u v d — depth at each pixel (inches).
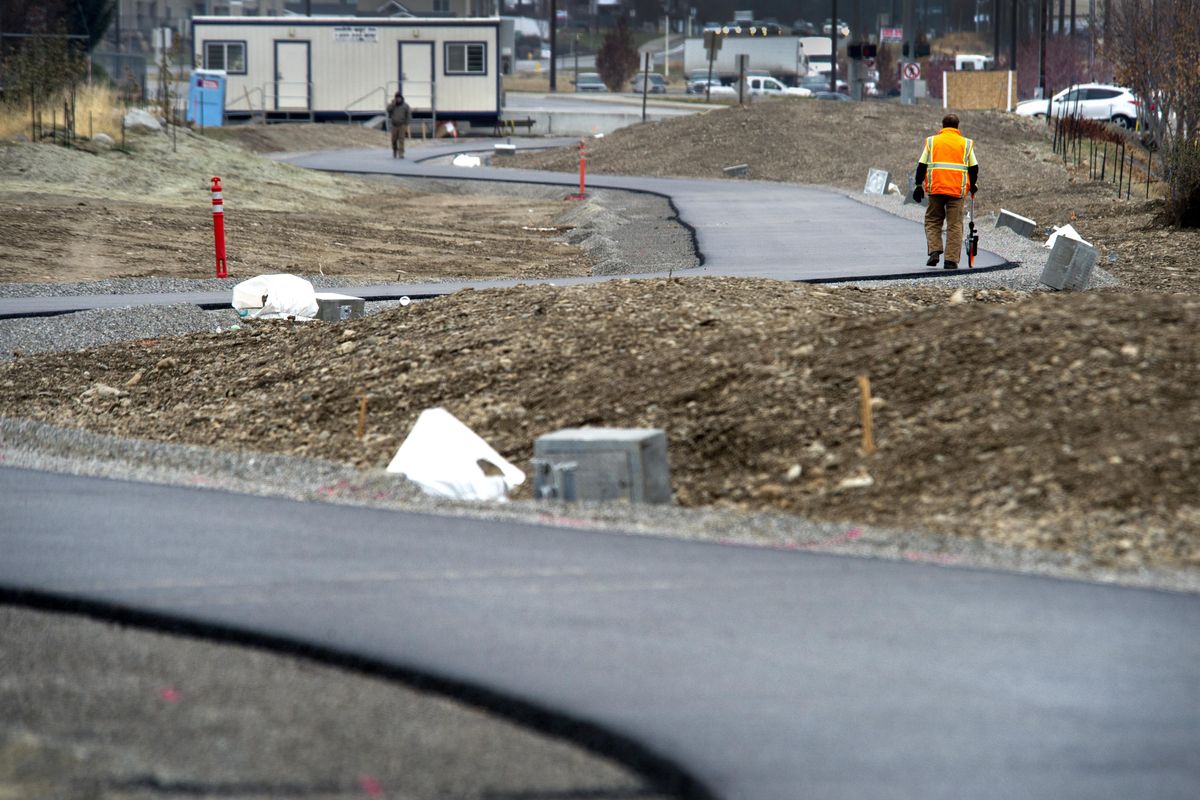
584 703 808.3
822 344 1621.6
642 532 1191.6
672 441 1480.1
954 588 1013.8
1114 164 5482.3
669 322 1867.6
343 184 5910.4
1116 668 855.1
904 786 702.5
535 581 1047.0
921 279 2819.9
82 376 2039.9
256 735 763.4
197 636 938.7
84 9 7628.0
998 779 709.9
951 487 1242.0
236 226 4097.0
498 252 3892.7
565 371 1738.4
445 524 1227.2
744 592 1013.8
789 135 7086.6
